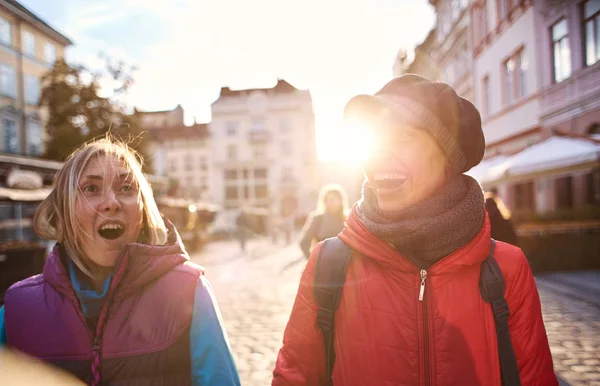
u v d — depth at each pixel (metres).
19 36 28.53
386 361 1.17
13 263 7.75
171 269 1.23
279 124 52.81
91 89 24.38
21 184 9.72
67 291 1.18
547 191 14.09
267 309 6.36
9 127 28.20
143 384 1.15
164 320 1.18
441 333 1.15
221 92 54.12
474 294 1.17
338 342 1.25
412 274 1.19
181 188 24.33
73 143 23.89
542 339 1.16
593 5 11.73
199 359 1.17
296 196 51.75
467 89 20.78
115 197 1.21
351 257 1.28
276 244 23.34
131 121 22.78
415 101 1.14
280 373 1.30
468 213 1.15
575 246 8.27
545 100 14.09
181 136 54.00
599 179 11.53
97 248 1.20
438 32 25.38
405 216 1.17
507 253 1.21
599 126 11.70
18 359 1.13
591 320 4.98
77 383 1.14
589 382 3.38
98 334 1.15
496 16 17.45
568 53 12.84
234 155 53.22
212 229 27.94
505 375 1.12
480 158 1.26
